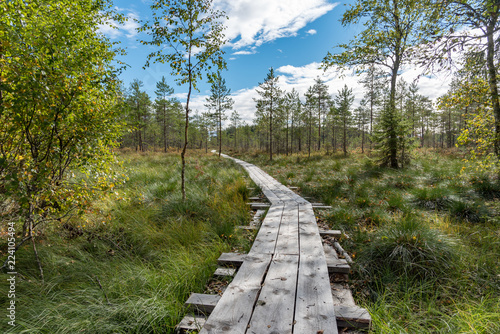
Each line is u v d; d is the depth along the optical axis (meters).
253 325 1.83
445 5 4.12
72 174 3.43
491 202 5.81
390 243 3.33
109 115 3.40
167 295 2.44
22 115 2.58
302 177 11.03
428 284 2.84
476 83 5.56
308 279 2.51
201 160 19.14
